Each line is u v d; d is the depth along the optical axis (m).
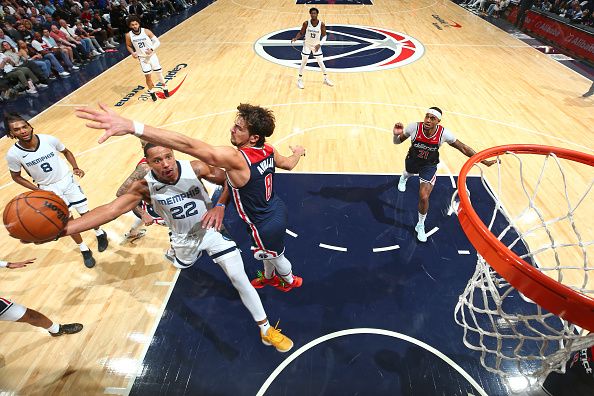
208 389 2.83
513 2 13.40
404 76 8.52
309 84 8.09
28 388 2.83
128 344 3.14
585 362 2.24
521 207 4.61
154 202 2.51
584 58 9.72
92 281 3.71
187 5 15.26
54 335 3.15
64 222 2.15
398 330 3.24
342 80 8.30
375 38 11.20
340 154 5.65
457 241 4.14
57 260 3.95
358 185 5.00
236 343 3.15
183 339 3.18
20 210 2.02
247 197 2.68
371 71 8.80
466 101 7.32
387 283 3.66
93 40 10.22
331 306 3.44
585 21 10.52
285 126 6.41
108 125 1.62
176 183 2.45
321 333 3.21
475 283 2.66
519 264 1.71
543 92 7.73
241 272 2.82
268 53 9.94
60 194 3.67
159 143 1.83
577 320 1.61
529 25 12.12
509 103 7.25
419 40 11.10
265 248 2.96
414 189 4.93
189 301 3.51
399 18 13.54
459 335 3.19
